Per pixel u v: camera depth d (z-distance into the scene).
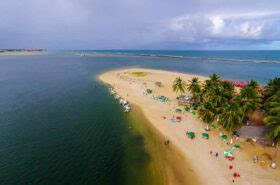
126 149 54.09
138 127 66.25
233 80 149.38
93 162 48.62
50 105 87.25
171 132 62.25
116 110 81.00
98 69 196.12
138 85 119.75
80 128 65.69
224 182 42.09
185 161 48.78
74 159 49.66
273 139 51.81
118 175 44.44
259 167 46.09
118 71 179.75
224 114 55.09
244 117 60.69
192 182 42.31
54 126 66.94
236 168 45.94
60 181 42.34
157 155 51.41
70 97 99.19
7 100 93.88
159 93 102.56
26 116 75.12
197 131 62.25
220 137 58.34
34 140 58.00
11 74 165.25
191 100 85.25
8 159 49.06
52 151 52.66
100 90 112.00
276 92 64.94
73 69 197.50
